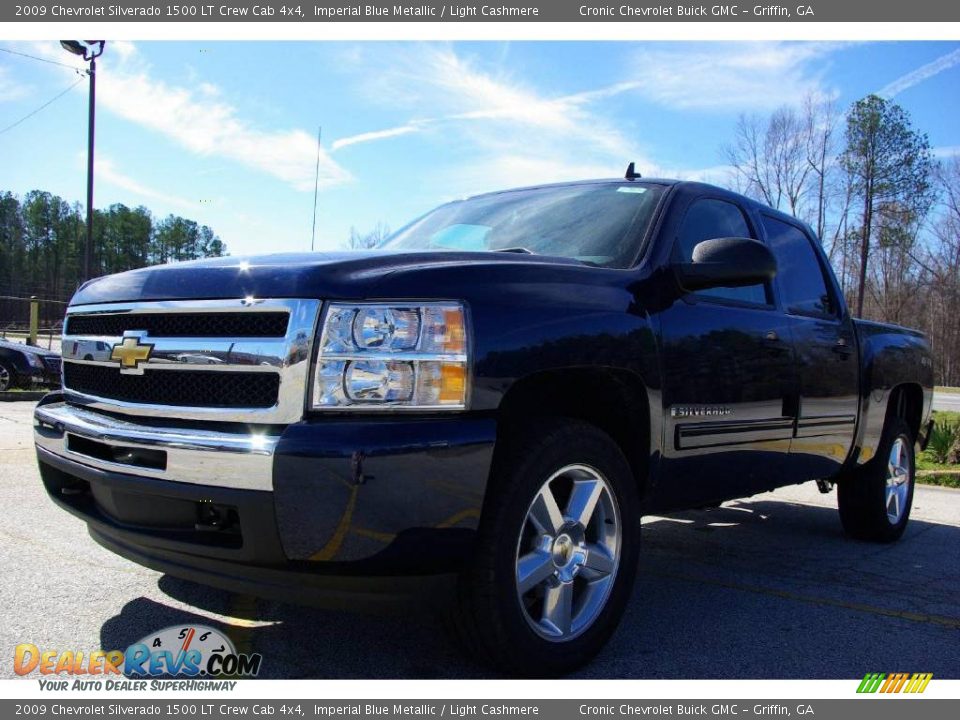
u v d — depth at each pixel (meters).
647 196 3.60
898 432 5.15
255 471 2.21
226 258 2.82
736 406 3.52
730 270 3.13
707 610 3.58
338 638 2.97
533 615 2.71
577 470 2.75
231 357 2.39
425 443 2.25
